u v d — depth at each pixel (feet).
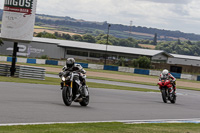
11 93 168.04
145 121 118.93
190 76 606.96
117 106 159.53
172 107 181.78
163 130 99.19
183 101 232.12
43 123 94.94
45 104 137.90
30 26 312.29
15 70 311.47
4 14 309.22
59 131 83.97
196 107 197.47
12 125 87.61
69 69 139.54
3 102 131.13
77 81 139.23
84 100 146.00
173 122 123.03
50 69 526.16
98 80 406.21
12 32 306.96
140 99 213.87
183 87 421.18
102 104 161.99
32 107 124.77
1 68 309.63
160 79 210.38
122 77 509.35
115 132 89.30
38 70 316.81
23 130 82.43
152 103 193.67
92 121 107.96
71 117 112.06
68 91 139.23
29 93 177.88
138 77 539.29
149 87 367.66
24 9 308.19
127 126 101.60
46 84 263.70
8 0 307.17
